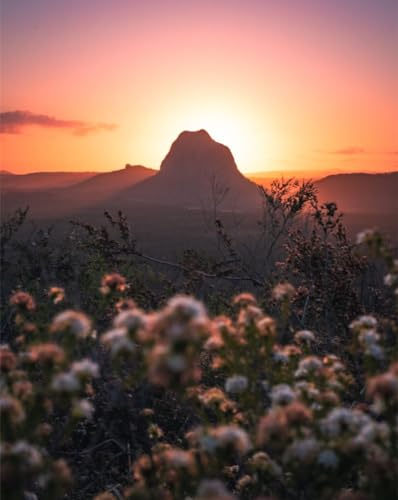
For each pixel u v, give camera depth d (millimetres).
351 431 2916
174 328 2557
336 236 8070
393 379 2746
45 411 3059
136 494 3174
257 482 3529
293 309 7484
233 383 3367
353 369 5801
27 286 7398
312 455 2777
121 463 5867
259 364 3605
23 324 3793
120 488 5281
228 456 2867
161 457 3363
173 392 5422
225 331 3475
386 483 2713
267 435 2848
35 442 3031
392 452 2768
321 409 3221
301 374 3615
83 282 7449
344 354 6152
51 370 3031
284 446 2879
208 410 4926
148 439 5469
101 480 5418
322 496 2902
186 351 2584
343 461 2816
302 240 8133
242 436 2891
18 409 2863
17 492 2570
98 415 5434
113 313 5664
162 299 8297
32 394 3037
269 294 7258
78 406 3066
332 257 7871
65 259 8023
